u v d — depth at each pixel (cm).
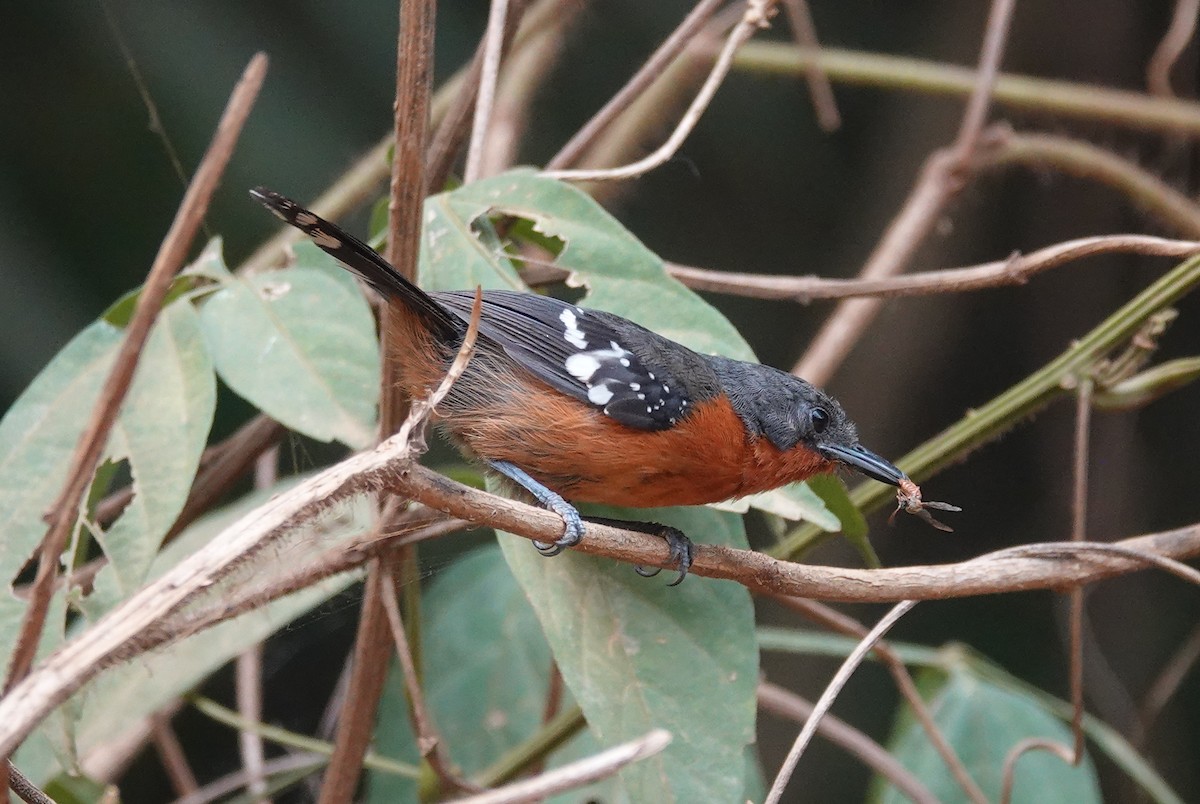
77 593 614
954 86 1201
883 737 1505
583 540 603
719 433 752
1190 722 1502
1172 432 1627
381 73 1309
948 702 995
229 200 1220
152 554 617
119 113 1223
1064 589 636
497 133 1105
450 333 732
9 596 629
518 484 764
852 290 759
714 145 1614
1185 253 692
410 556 705
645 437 736
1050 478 1622
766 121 1619
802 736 566
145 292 377
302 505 452
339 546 625
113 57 1217
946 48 1617
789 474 806
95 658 401
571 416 735
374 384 660
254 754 927
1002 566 630
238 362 663
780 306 1608
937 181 1130
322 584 768
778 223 1627
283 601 787
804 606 823
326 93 1291
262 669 1295
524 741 957
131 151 1225
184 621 507
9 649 613
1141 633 1541
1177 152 1467
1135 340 768
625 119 1198
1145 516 1605
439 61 1359
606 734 614
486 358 744
